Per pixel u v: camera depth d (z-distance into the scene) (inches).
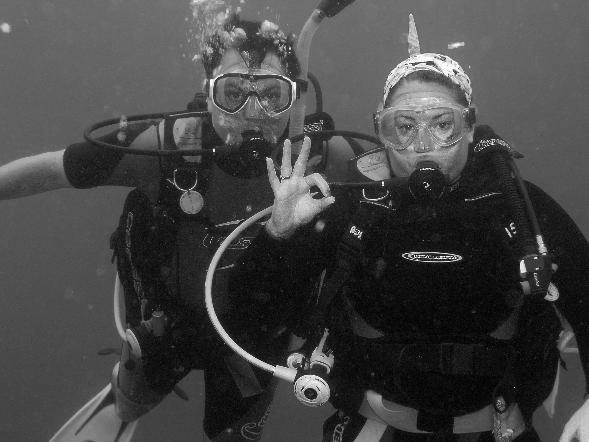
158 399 90.2
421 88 59.9
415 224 59.2
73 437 95.3
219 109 74.4
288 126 78.8
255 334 75.8
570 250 59.6
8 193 82.5
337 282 58.8
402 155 60.5
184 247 77.8
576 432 55.7
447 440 61.7
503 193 58.3
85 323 410.9
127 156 78.5
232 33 75.5
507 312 59.3
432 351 59.2
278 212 60.7
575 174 684.7
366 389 62.5
